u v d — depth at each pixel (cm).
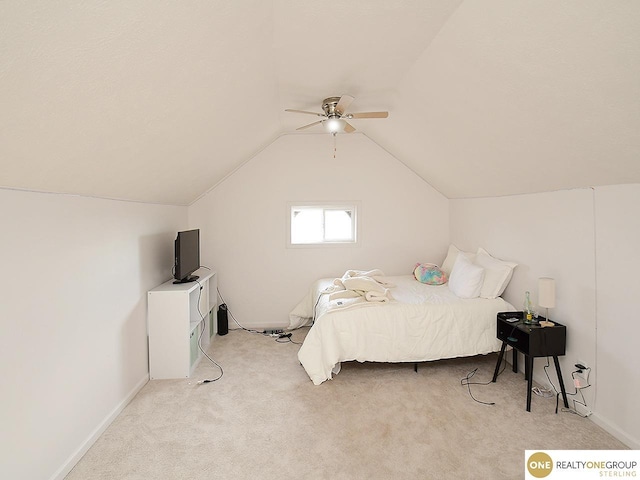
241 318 420
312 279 426
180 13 114
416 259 436
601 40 125
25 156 130
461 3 152
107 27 98
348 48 195
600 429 211
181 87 158
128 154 186
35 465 158
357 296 308
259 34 165
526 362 272
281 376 287
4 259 143
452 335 283
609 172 196
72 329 187
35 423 159
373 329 281
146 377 279
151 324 283
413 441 201
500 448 194
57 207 176
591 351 222
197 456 189
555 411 231
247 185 414
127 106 143
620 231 202
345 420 222
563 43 136
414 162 396
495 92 192
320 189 423
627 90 138
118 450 195
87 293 201
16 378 149
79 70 107
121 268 243
